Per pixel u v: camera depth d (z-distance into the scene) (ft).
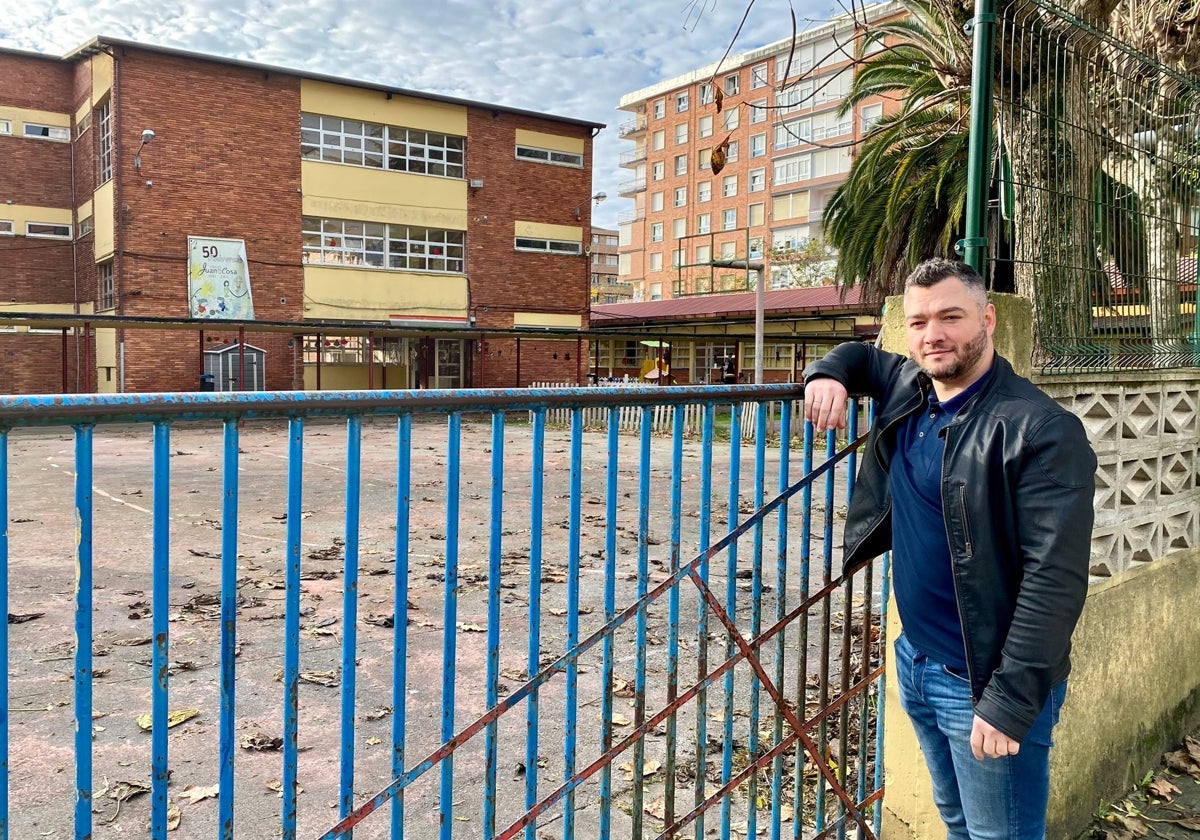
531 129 98.58
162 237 76.84
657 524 27.63
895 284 54.03
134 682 13.41
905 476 6.70
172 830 9.28
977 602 6.06
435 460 45.24
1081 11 14.94
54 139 88.99
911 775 8.73
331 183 85.87
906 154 45.62
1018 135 9.28
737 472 7.18
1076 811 9.97
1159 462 11.44
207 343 79.10
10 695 12.81
